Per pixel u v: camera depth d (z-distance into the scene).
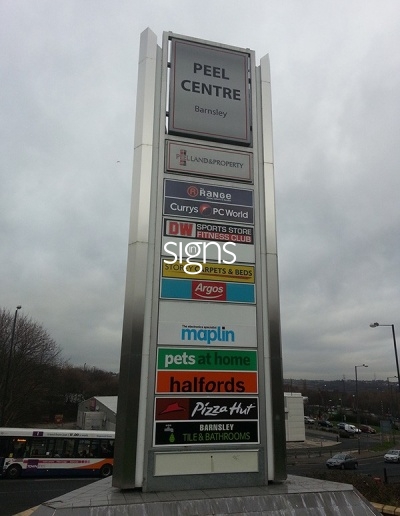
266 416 7.35
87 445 23.16
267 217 8.33
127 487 6.43
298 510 6.38
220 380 7.28
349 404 101.62
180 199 7.99
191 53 8.88
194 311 7.47
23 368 39.06
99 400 43.81
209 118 8.61
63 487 19.08
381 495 11.32
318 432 65.75
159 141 8.20
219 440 7.00
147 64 8.50
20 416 39.28
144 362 7.01
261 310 7.85
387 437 58.12
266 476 7.06
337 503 6.61
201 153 8.36
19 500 15.91
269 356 7.64
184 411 6.97
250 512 6.19
